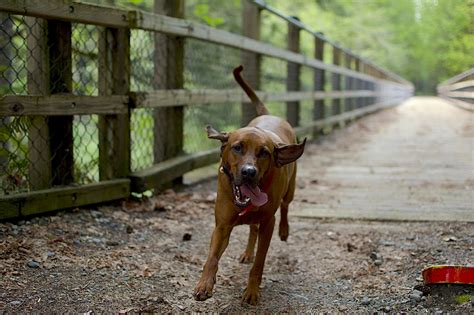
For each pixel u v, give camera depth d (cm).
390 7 2744
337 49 1415
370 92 2112
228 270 412
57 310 320
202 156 681
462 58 840
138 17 511
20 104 418
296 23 983
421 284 361
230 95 734
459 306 332
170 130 635
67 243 411
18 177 479
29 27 443
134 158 677
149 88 650
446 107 2455
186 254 430
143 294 351
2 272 351
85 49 603
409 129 1510
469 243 447
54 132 478
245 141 334
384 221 540
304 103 1403
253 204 321
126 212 510
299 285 387
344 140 1213
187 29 603
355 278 395
